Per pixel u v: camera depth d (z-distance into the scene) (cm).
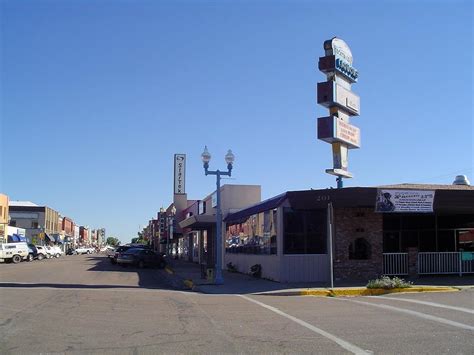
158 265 4028
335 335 1038
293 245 2291
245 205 3762
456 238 2620
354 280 2272
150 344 951
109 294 1831
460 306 1457
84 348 915
